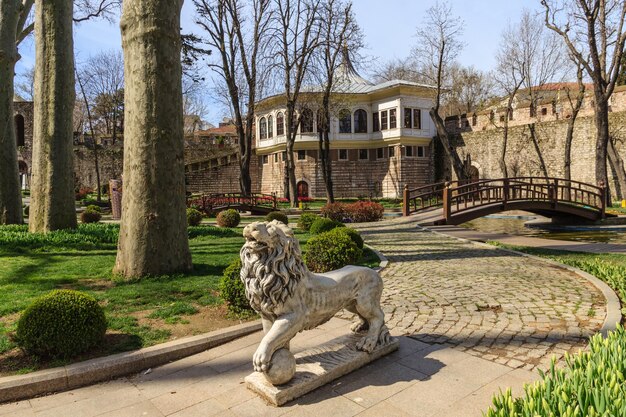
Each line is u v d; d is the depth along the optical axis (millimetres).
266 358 3191
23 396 3498
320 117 30016
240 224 18812
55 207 12383
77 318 4055
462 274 7770
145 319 5238
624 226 17547
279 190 38438
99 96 45438
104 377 3832
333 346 4070
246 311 5344
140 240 7168
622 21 20141
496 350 4195
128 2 7023
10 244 10172
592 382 2260
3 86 14664
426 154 37031
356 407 3215
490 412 2166
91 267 8078
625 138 25594
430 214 19812
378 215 19984
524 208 17172
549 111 30094
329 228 12828
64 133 12516
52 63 12281
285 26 27516
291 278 3316
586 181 27609
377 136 37031
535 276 7418
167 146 7219
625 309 5250
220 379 3795
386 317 5391
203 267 8070
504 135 30594
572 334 4520
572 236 14406
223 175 41875
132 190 7160
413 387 3492
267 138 39656
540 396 2184
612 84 20828
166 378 3850
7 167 14914
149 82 7016
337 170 37531
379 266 8664
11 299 5926
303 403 3287
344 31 26844
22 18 17453
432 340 4523
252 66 29547
